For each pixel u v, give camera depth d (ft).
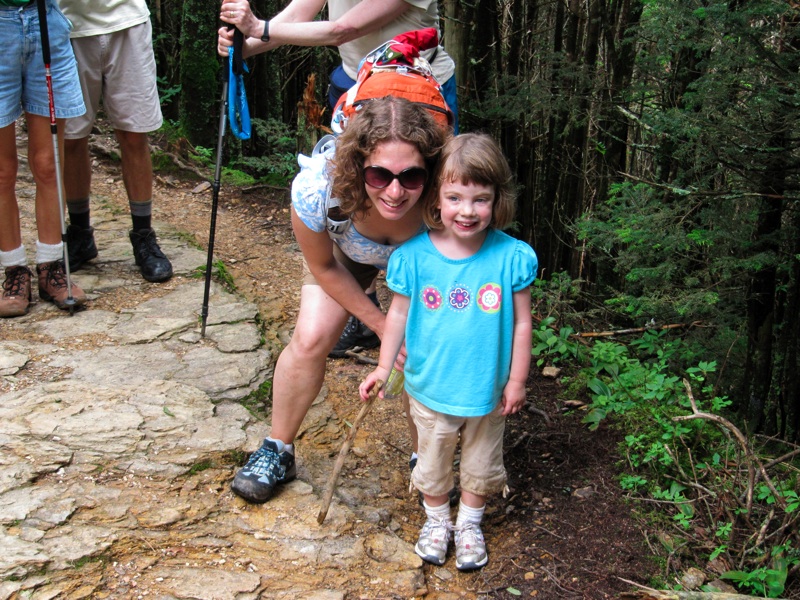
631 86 15.76
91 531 7.94
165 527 8.25
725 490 9.16
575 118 17.19
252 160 20.35
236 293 14.19
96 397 10.18
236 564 7.95
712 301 12.31
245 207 19.04
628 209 13.20
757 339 13.75
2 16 10.94
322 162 7.65
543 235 19.45
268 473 8.86
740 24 10.57
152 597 7.34
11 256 12.29
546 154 19.79
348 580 8.00
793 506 8.52
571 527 9.21
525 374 8.06
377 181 7.20
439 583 8.34
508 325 7.91
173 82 25.13
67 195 13.57
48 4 11.39
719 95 11.19
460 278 7.77
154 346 11.84
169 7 25.49
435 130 7.34
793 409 14.25
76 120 12.97
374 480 10.09
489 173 7.28
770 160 11.32
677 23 11.50
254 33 9.73
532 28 19.51
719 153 11.65
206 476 9.12
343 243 8.33
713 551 8.70
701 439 10.57
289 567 8.04
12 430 9.29
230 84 10.42
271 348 12.50
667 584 8.14
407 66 8.00
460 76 16.40
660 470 9.96
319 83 24.00
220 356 11.75
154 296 13.42
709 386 12.25
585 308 17.42
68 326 12.16
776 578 8.06
